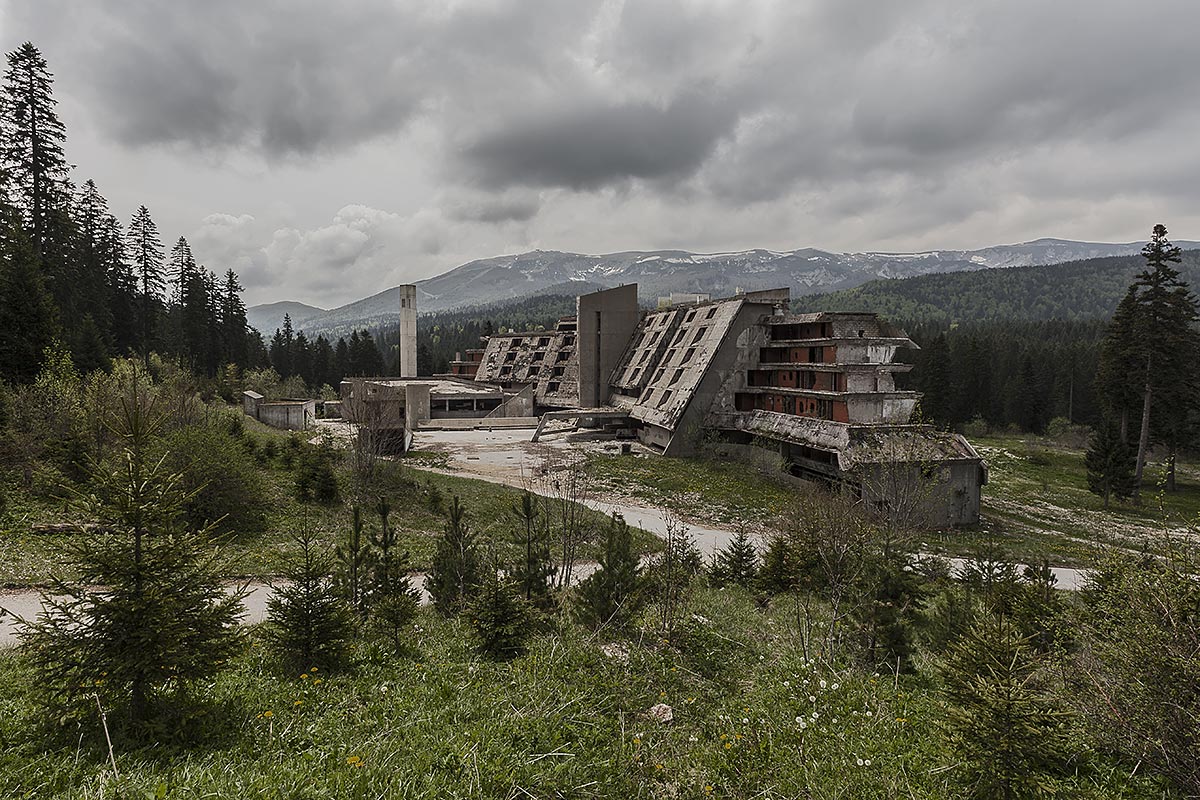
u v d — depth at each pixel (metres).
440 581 19.05
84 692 8.45
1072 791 8.36
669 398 68.88
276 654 12.79
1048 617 15.55
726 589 25.08
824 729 10.75
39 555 21.19
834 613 16.89
